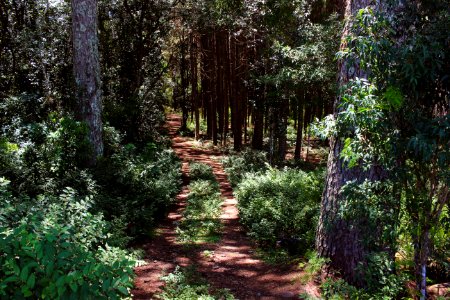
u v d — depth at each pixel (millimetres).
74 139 9039
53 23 15891
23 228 2555
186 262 6938
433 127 3473
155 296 5348
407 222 4449
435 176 4027
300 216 7707
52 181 7801
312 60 11547
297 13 13055
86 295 2359
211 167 17781
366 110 3570
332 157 5812
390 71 3781
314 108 19172
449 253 5645
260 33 15789
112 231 6766
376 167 5297
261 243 7820
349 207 4344
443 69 3686
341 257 5660
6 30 16156
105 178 9375
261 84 15734
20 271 2334
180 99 31188
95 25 10820
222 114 27047
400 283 4969
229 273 6453
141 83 20562
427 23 3898
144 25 19484
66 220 4492
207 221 9312
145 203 9398
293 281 5820
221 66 25578
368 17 3803
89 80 10742
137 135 17891
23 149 8297
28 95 12750
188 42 24547
